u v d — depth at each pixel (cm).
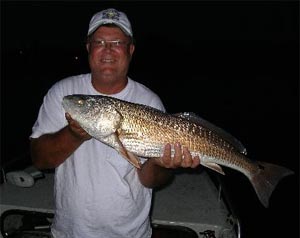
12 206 136
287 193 364
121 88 112
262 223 304
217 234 130
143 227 115
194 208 142
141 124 106
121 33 105
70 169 109
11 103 904
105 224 108
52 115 111
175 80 1752
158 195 151
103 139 104
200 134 112
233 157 118
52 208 136
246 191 359
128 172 108
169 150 104
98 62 105
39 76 1712
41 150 106
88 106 103
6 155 473
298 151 527
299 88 1328
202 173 175
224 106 962
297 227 300
